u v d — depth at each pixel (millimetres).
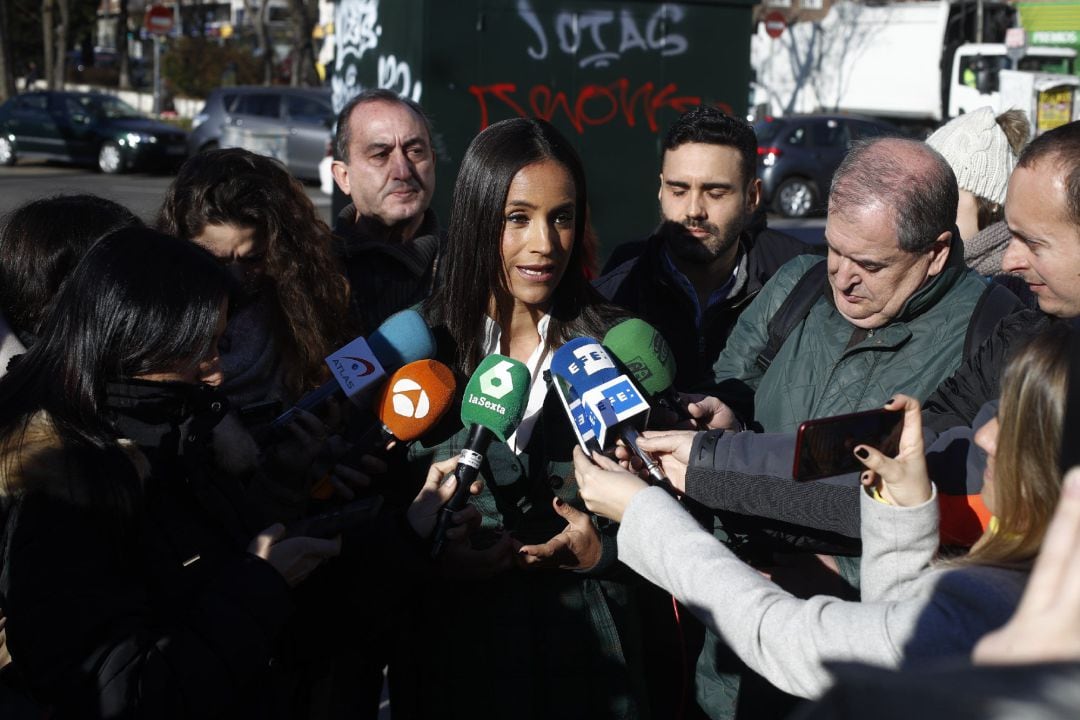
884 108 23062
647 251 3498
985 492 1759
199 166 2771
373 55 6500
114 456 1880
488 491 2428
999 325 2322
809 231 7238
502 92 6066
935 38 22188
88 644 1793
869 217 2371
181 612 1955
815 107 24141
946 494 2062
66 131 20766
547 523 2465
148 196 15156
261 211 2721
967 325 2467
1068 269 2145
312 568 2057
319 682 2770
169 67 35031
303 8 30328
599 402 2248
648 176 6410
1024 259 2232
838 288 2490
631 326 2531
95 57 47969
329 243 2900
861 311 2484
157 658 1818
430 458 2471
